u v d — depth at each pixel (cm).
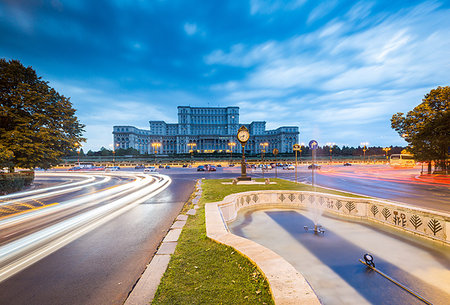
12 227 703
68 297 323
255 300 265
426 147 2233
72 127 2170
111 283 364
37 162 1778
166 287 305
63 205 1061
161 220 778
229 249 434
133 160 8219
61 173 3656
